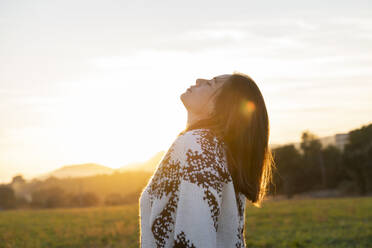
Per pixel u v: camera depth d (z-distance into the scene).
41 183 78.69
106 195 64.31
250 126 1.53
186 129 1.58
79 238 13.45
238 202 1.48
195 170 1.28
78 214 26.09
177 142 1.40
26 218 23.42
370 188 48.44
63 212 29.06
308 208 22.48
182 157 1.34
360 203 24.84
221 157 1.39
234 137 1.50
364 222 14.86
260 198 1.68
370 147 50.41
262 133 1.56
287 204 27.05
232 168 1.43
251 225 15.60
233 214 1.35
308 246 10.30
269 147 1.66
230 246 1.35
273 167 1.71
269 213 20.19
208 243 1.20
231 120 1.52
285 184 55.03
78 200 64.44
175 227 1.25
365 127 54.66
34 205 67.56
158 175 1.41
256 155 1.52
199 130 1.44
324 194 50.50
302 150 59.81
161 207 1.35
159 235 1.34
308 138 60.56
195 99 1.63
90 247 11.77
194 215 1.22
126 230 14.70
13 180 86.25
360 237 11.29
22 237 13.81
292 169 57.25
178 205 1.26
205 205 1.24
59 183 75.69
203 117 1.63
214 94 1.61
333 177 54.47
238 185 1.43
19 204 69.88
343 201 28.05
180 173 1.32
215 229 1.25
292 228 14.13
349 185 50.94
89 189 69.12
